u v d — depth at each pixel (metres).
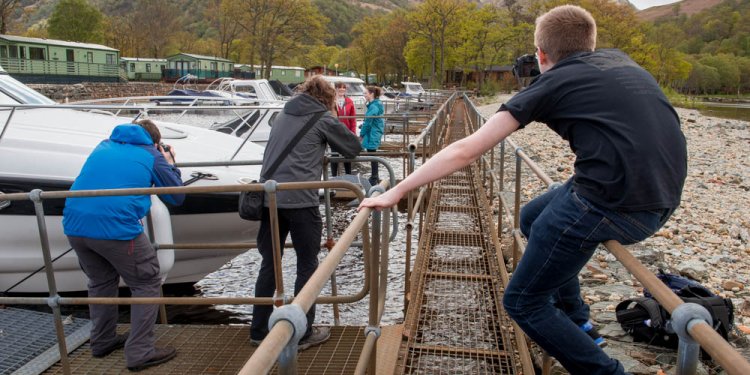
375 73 105.12
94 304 3.57
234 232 5.79
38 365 3.87
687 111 51.56
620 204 1.96
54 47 44.66
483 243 6.64
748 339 4.25
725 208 10.80
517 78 3.08
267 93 17.73
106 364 3.91
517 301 2.32
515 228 4.82
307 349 3.97
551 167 14.74
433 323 4.61
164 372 3.78
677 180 1.99
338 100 10.75
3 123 5.39
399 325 4.37
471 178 10.72
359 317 5.48
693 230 8.63
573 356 2.32
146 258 3.80
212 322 5.53
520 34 79.56
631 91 2.01
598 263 6.16
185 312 5.73
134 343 3.78
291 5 68.62
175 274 5.81
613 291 5.27
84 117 6.23
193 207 5.47
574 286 2.79
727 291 5.85
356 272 6.75
